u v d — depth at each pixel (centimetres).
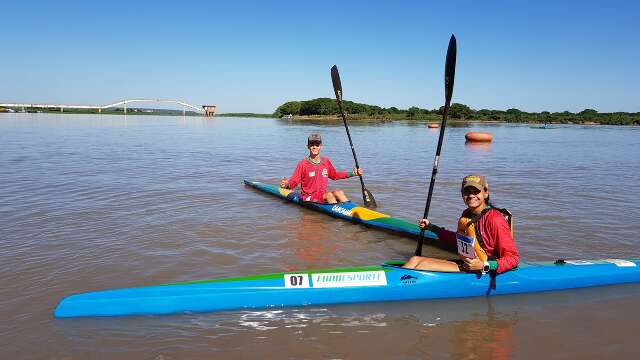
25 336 373
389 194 1004
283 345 366
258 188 1028
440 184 1135
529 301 460
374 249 618
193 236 643
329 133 3844
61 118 6800
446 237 606
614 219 770
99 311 412
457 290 468
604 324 411
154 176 1188
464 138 3384
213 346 363
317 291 449
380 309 439
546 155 2002
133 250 576
